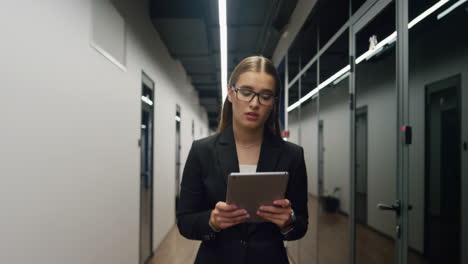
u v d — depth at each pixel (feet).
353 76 6.76
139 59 10.36
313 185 10.32
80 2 5.97
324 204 9.06
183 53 16.70
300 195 2.97
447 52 3.96
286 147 2.96
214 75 25.25
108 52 7.53
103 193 7.14
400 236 4.80
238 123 2.85
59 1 5.22
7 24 3.98
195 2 11.80
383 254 5.64
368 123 6.23
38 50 4.62
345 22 7.34
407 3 4.68
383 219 5.68
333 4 8.32
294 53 13.14
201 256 2.85
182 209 2.91
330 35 8.54
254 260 2.67
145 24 11.19
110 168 7.59
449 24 3.92
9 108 4.01
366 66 6.23
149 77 11.87
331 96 8.55
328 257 8.55
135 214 9.76
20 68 4.23
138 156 10.18
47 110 4.86
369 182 6.30
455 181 3.80
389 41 5.31
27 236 4.36
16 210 4.13
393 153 5.33
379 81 5.71
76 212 5.79
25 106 4.33
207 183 2.83
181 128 21.36
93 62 6.59
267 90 2.65
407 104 4.68
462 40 3.72
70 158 5.58
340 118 7.90
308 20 10.04
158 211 13.52
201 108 40.75
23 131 4.28
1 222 3.86
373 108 5.99
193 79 27.22
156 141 13.17
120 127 8.37
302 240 11.23
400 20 4.86
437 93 4.09
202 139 3.04
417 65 4.47
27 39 4.37
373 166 6.08
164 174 15.05
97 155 6.79
